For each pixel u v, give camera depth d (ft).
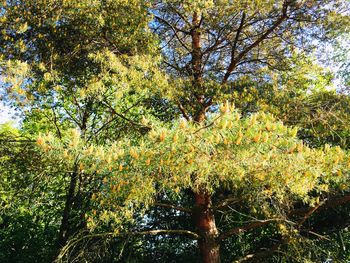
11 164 30.63
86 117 35.47
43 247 38.11
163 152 14.56
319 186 17.61
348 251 29.63
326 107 26.58
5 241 38.29
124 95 31.63
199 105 27.66
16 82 21.70
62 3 24.56
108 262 29.07
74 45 26.58
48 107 35.70
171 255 33.17
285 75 29.43
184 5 25.50
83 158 15.46
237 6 27.09
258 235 31.76
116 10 25.35
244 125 14.30
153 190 16.12
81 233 25.81
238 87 27.63
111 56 23.47
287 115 25.84
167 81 25.98
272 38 31.55
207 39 32.89
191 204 32.83
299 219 26.86
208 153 14.48
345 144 25.57
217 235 27.22
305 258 23.00
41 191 35.96
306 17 28.48
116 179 15.88
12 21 24.56
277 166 15.79
